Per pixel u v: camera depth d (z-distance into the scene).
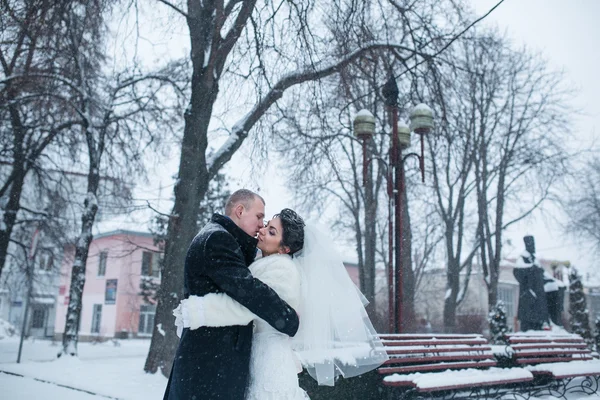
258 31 8.53
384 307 25.50
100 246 35.41
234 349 2.54
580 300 19.00
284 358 2.67
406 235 19.03
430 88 11.36
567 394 7.36
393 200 9.18
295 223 2.96
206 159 10.09
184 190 9.50
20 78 12.79
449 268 22.50
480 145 21.59
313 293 2.97
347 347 3.55
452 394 6.53
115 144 14.53
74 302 12.38
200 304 2.44
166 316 9.07
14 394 6.98
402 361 5.74
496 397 6.61
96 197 13.30
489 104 21.45
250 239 2.79
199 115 9.72
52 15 9.46
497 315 15.31
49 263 18.72
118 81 13.97
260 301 2.45
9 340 27.89
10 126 15.15
